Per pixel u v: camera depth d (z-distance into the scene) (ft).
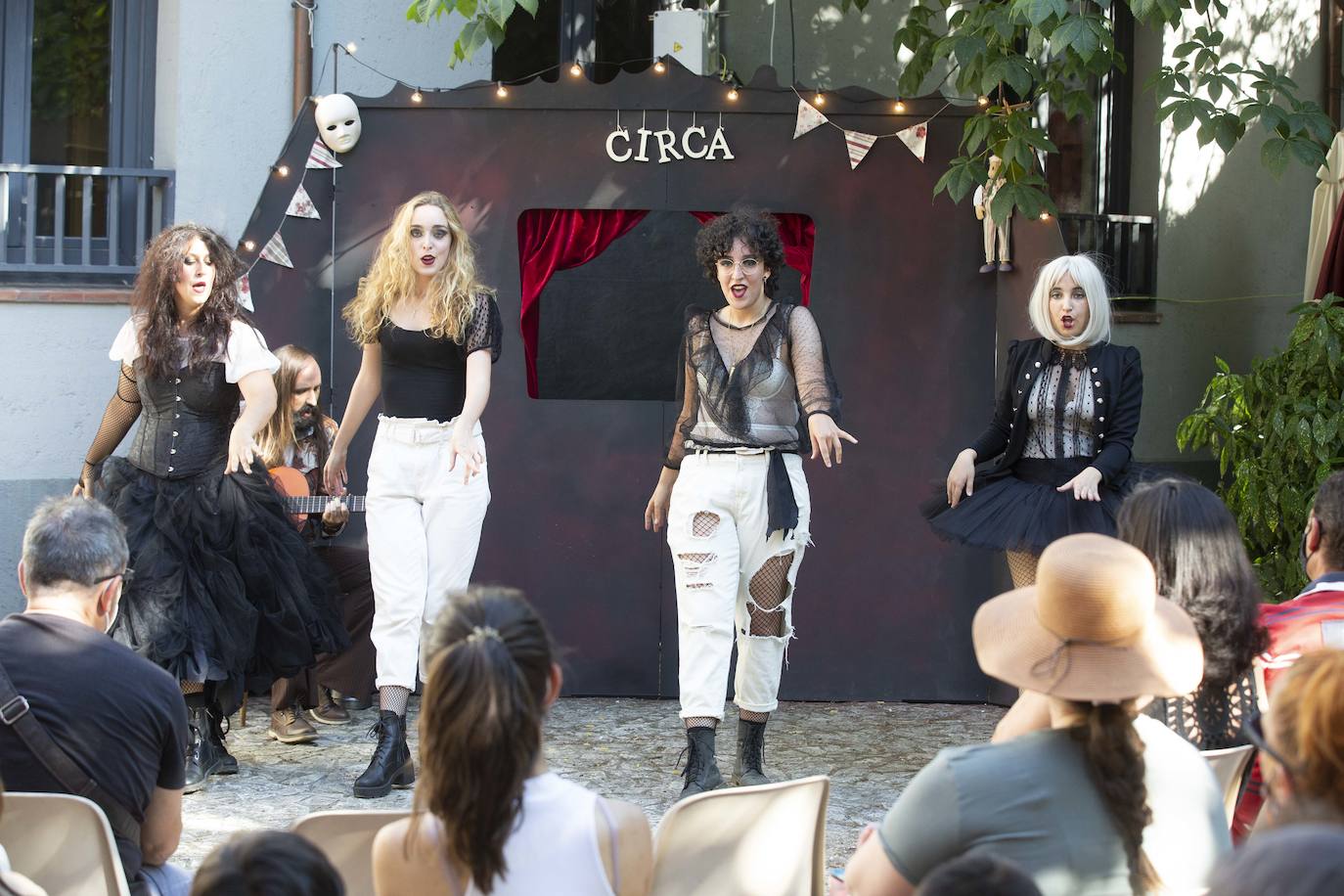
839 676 21.17
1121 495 16.25
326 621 17.51
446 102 20.70
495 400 20.93
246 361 16.48
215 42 22.66
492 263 20.89
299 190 20.52
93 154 23.29
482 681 7.38
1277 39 26.30
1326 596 10.40
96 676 10.07
